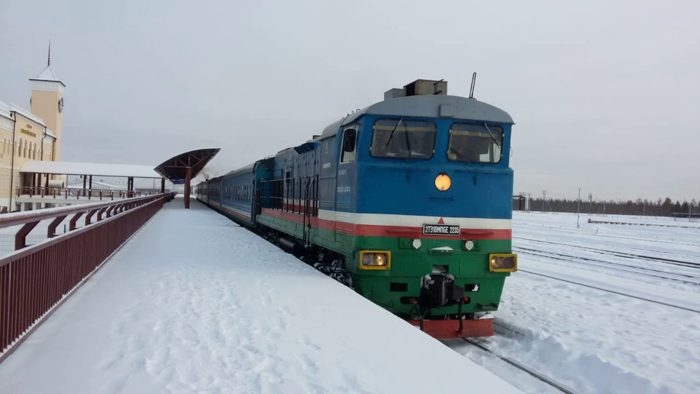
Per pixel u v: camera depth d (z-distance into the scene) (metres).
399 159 8.31
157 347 5.05
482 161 8.61
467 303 8.54
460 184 8.39
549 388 6.27
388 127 8.29
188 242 14.67
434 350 5.29
